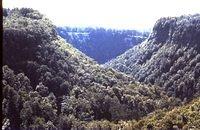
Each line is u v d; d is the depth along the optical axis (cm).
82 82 7181
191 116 5159
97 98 6756
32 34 6875
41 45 6900
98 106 6619
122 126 6025
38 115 5662
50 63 6794
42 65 6538
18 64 6275
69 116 6131
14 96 5412
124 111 6650
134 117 6550
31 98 5788
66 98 6481
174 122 5191
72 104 6412
